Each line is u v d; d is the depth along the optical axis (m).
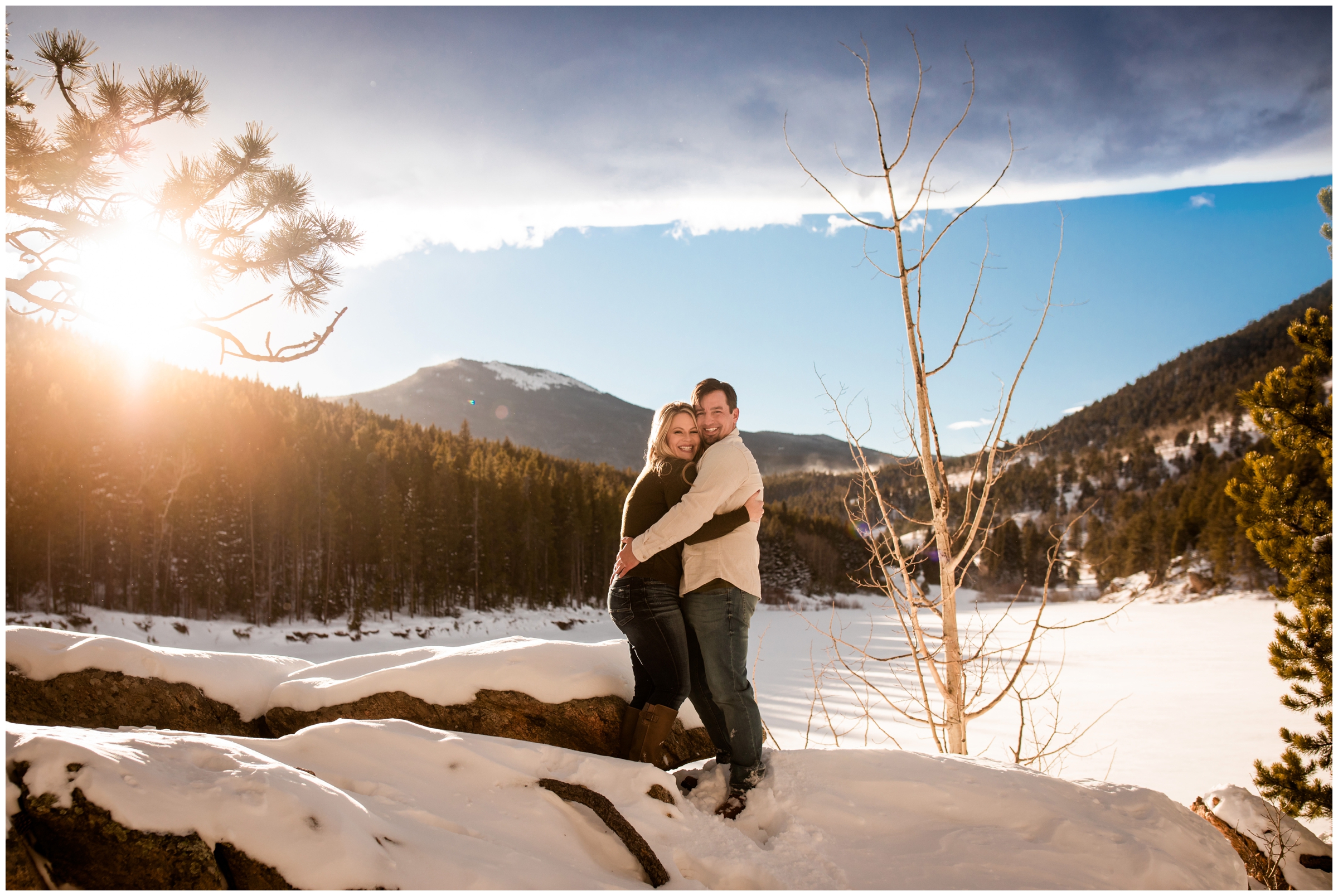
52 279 2.93
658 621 2.63
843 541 74.75
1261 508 4.77
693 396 2.90
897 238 3.65
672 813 2.32
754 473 2.68
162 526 35.09
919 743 11.51
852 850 2.30
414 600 46.25
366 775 2.22
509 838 2.09
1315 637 4.57
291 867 1.68
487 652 3.11
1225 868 2.42
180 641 30.70
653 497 2.75
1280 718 14.85
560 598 56.03
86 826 1.64
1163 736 13.04
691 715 3.21
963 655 3.78
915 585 3.65
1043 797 2.53
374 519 47.34
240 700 3.11
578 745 2.88
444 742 2.37
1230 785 3.41
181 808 1.72
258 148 3.23
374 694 2.92
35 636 3.05
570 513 59.66
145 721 2.90
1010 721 13.99
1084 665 24.41
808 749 2.77
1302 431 4.67
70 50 3.01
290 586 42.66
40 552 30.64
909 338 3.67
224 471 40.94
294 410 62.09
